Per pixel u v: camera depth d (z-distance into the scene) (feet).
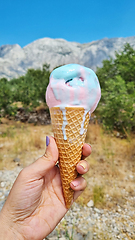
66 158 0.61
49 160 0.61
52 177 0.74
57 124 0.57
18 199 0.59
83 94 0.54
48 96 0.57
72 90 0.53
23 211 0.61
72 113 0.54
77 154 0.62
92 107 0.58
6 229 0.57
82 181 0.66
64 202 0.71
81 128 0.58
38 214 0.65
